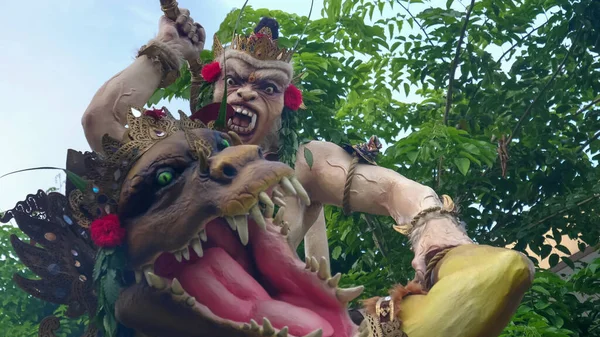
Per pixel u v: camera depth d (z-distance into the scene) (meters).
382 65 8.51
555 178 7.99
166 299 2.51
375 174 3.29
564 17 8.17
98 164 2.73
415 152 6.86
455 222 2.97
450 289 2.58
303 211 3.41
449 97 8.03
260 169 2.50
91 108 3.11
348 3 7.79
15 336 9.02
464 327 2.51
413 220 3.01
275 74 3.39
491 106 8.02
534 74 8.23
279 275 2.66
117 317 2.62
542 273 6.50
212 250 2.67
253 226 2.72
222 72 3.45
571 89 8.80
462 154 6.79
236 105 3.32
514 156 7.95
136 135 2.74
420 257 2.85
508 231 7.73
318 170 3.39
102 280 2.63
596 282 6.61
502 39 8.18
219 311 2.53
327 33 7.86
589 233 7.62
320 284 2.59
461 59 8.09
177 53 3.37
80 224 2.71
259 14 7.41
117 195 2.66
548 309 6.03
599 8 7.86
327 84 7.14
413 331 2.55
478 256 2.66
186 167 2.63
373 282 6.74
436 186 7.70
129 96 3.17
